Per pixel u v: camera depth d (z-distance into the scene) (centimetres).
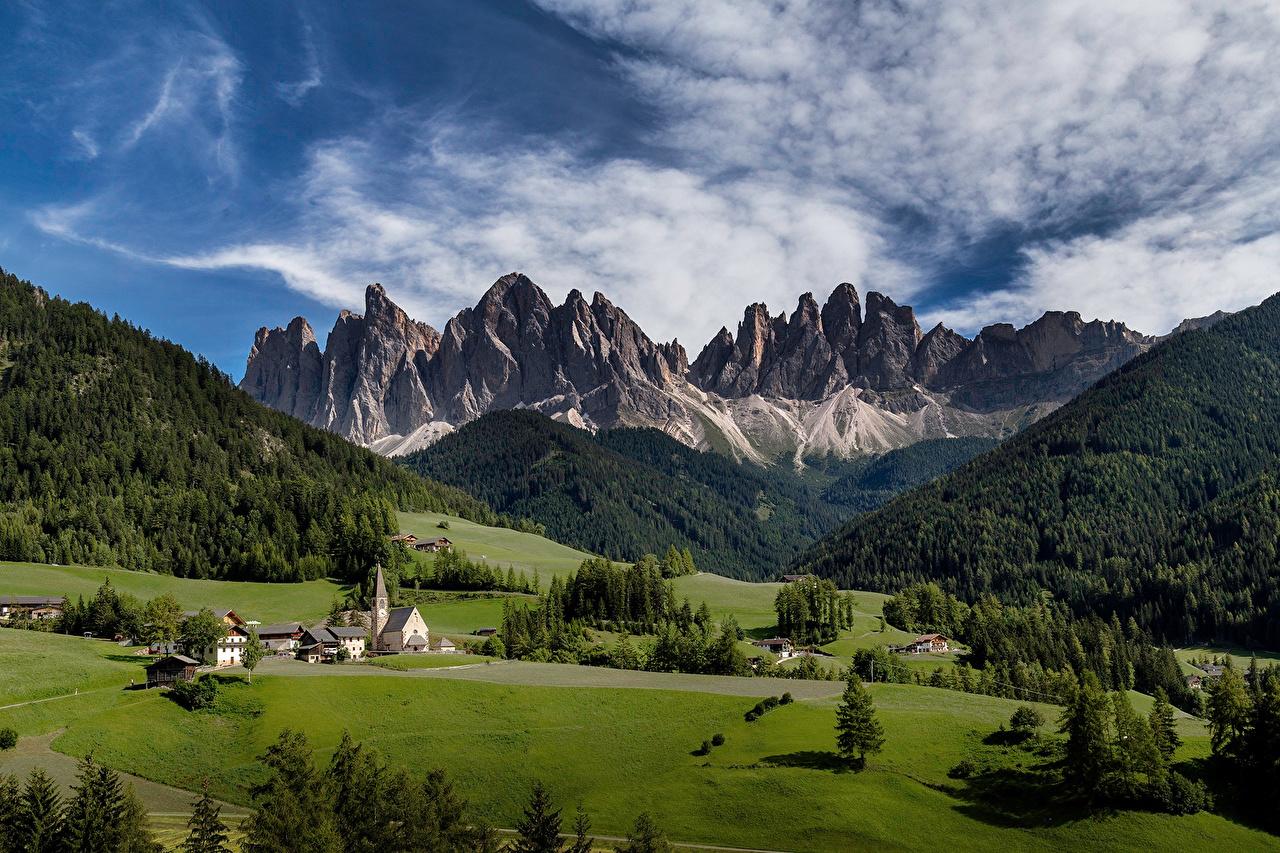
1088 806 11712
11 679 15038
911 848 11131
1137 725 12206
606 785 12838
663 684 16800
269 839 9794
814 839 11306
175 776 12875
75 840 9556
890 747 13425
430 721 14750
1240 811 11800
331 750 13525
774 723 14450
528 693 15825
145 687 15588
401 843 10156
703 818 11869
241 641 18950
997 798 12069
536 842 10094
